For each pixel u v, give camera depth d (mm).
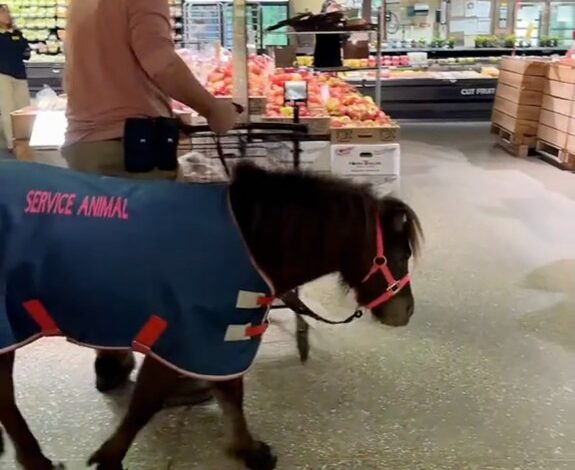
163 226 1856
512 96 7457
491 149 7656
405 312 2031
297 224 1892
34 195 1865
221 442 2432
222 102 2361
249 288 1887
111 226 1843
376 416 2598
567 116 6520
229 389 2170
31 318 1873
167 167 2381
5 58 7410
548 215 5082
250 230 1884
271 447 2400
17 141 3613
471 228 4777
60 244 1820
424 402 2693
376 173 3756
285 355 3057
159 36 2240
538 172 6480
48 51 9883
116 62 2332
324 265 1963
